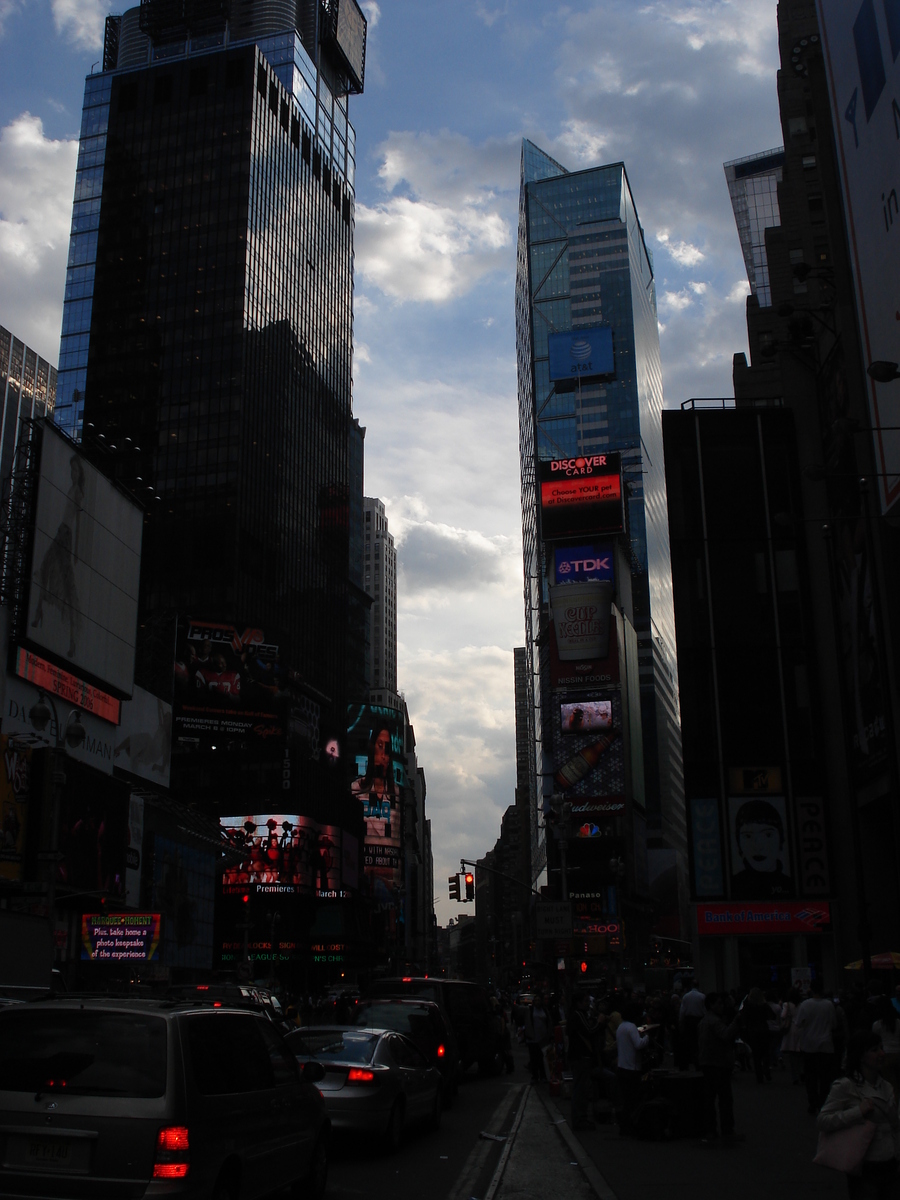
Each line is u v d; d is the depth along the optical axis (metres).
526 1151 17.08
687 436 63.59
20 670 55.12
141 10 187.50
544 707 166.50
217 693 113.56
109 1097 9.17
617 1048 19.05
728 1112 17.34
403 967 193.75
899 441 37.69
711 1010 17.81
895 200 36.91
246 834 126.81
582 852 142.50
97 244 166.00
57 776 38.12
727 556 61.84
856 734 49.62
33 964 27.38
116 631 66.94
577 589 150.12
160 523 145.50
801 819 57.78
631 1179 14.06
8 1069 9.41
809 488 61.44
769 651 60.31
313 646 166.12
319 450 175.38
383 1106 16.42
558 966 58.25
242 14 189.38
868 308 40.44
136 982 50.06
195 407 150.00
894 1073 14.31
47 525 57.84
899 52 36.03
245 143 161.25
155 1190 8.83
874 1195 8.75
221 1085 10.15
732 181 144.88
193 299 155.00
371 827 182.00
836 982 55.19
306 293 176.25
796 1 95.31
